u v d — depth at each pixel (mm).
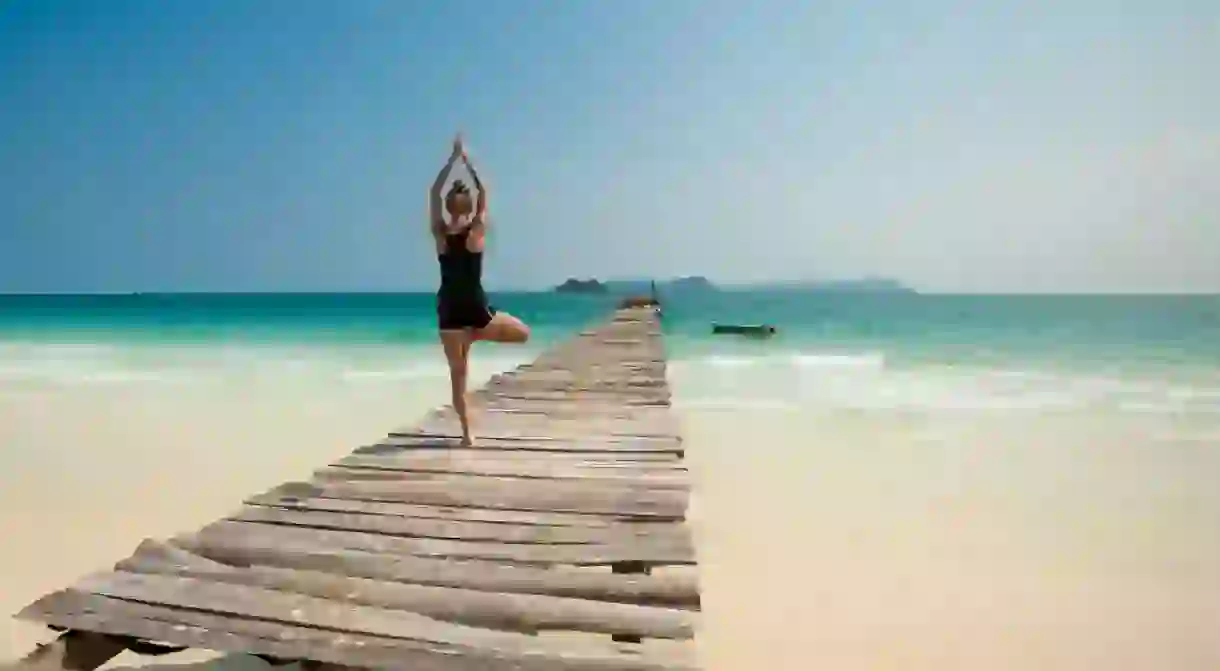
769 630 5590
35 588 5914
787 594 6199
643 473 5309
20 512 7977
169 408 14625
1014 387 17703
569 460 5676
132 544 7000
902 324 41500
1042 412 14266
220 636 2842
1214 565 6828
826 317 50000
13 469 9781
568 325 44312
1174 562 6895
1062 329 36156
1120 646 5406
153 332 36156
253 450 11000
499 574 3518
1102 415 13992
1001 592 6270
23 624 5121
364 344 29047
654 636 3012
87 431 12328
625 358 12039
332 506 4484
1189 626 5691
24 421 13203
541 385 9398
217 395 16266
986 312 56125
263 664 4258
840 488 9141
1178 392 16812
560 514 4410
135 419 13414
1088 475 9766
